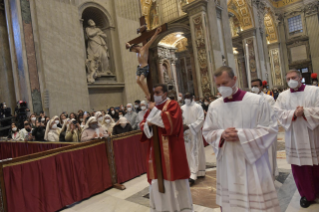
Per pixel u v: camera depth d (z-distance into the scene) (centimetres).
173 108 259
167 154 259
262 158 204
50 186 363
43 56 917
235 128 204
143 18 268
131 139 504
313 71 2511
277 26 2728
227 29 1547
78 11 1091
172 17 1731
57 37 972
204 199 356
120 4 1286
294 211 287
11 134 801
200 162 448
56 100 938
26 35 885
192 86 2688
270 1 2603
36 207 344
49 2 959
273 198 198
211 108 226
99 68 1181
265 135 196
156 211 272
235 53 2294
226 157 209
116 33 1256
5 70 1108
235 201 201
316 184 300
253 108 202
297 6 2622
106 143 454
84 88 1047
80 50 1056
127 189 435
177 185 273
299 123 290
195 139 441
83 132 470
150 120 250
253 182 197
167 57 1981
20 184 332
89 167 421
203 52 1407
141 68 258
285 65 2753
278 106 315
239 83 2239
